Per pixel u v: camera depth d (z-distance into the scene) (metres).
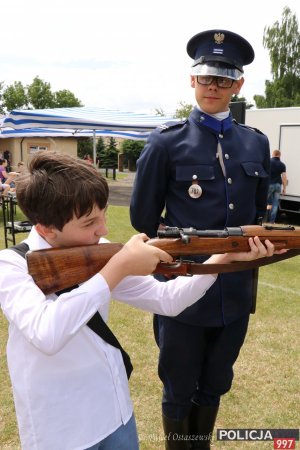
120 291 1.60
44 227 1.34
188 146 2.22
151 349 3.89
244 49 2.23
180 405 2.35
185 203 2.22
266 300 5.22
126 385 1.51
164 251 1.47
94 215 1.32
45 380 1.33
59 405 1.33
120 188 22.11
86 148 41.25
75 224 1.32
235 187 2.21
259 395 3.20
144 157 2.27
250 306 2.37
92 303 1.20
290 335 4.23
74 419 1.34
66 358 1.34
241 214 2.24
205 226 2.20
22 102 48.38
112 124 9.34
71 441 1.34
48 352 1.16
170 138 2.23
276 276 6.29
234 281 2.22
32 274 1.31
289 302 5.17
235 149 2.27
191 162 2.20
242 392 3.24
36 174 1.30
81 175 1.29
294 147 10.84
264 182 2.44
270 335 4.22
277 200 10.09
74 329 1.17
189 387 2.31
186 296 1.58
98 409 1.38
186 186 2.21
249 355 3.81
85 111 10.46
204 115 2.25
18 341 1.35
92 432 1.36
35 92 48.41
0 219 10.51
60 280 1.33
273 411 3.01
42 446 1.34
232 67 2.19
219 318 2.19
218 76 2.14
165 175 2.25
